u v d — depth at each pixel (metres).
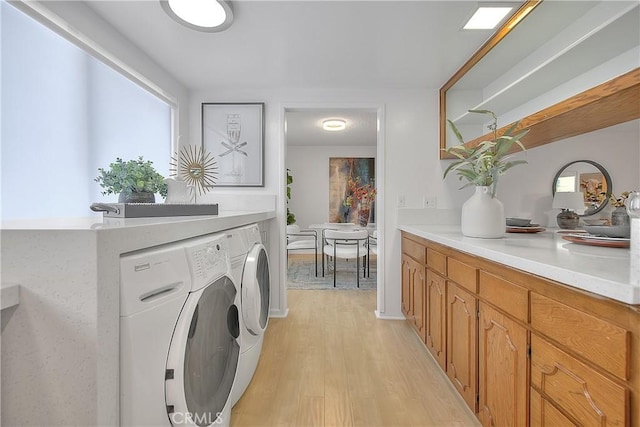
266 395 1.69
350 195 6.46
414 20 1.75
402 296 2.76
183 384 0.92
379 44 2.03
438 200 2.80
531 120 1.52
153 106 2.37
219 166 2.82
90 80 1.74
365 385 1.79
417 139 2.80
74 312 0.70
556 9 1.49
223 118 2.81
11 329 0.71
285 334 2.48
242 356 1.64
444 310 1.78
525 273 1.04
